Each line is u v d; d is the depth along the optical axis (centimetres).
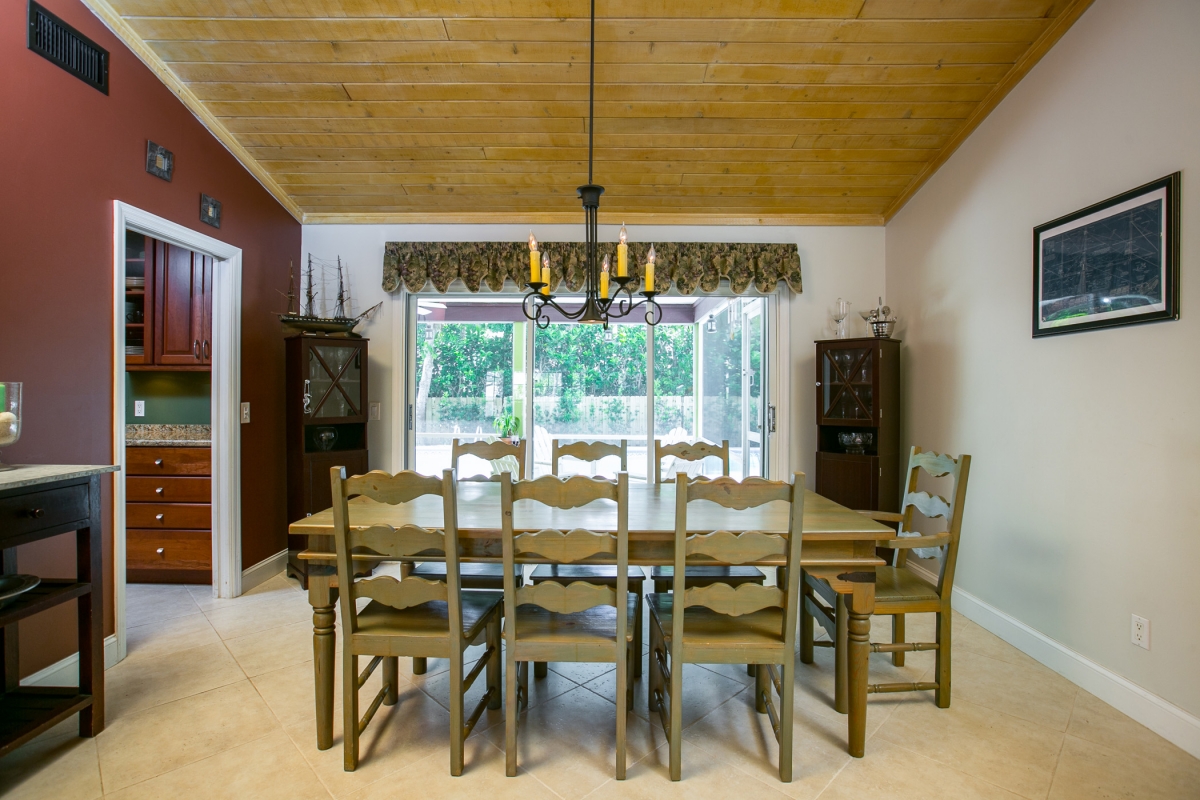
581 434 402
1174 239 178
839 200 356
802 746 178
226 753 173
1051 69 232
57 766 166
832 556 174
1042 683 217
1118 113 200
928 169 319
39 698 176
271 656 238
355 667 168
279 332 348
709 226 373
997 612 261
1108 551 204
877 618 287
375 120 293
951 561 197
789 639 162
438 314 397
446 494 161
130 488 325
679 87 271
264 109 285
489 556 173
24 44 193
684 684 220
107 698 204
